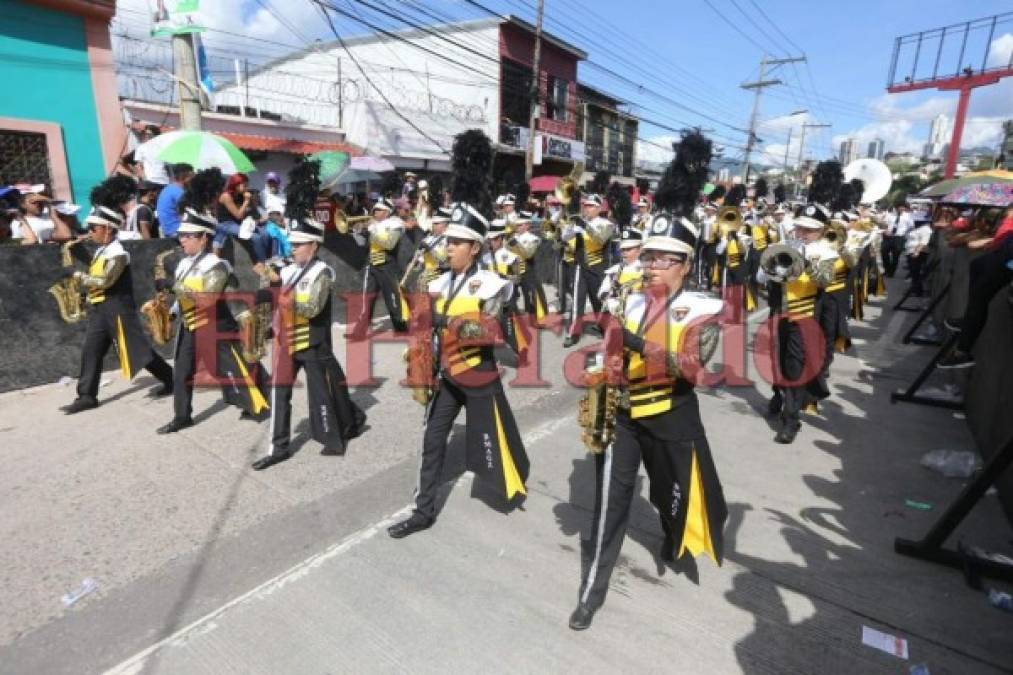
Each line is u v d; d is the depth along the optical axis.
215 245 7.42
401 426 5.22
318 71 23.77
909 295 11.84
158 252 6.98
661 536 3.65
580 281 7.80
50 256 6.09
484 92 22.36
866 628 2.88
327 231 8.51
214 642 2.74
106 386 6.17
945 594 3.13
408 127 18.31
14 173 9.40
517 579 3.21
